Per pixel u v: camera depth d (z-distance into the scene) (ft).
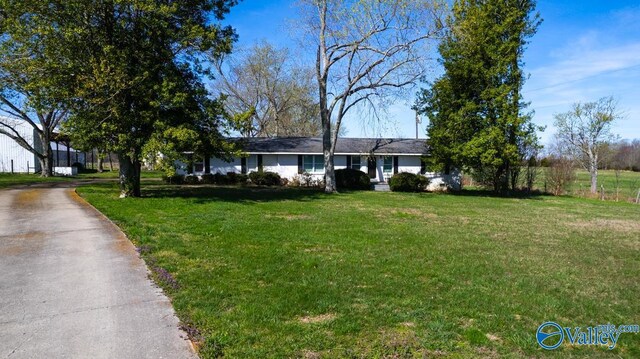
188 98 51.42
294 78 142.72
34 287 17.97
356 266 22.94
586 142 101.09
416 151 101.60
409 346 13.35
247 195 65.26
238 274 20.61
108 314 15.19
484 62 81.61
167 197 56.65
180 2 53.31
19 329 13.83
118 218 35.47
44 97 46.73
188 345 12.90
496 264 24.57
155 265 21.50
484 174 89.20
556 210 59.62
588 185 118.42
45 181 86.43
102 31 49.49
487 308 17.01
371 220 41.57
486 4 81.66
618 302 18.49
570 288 20.36
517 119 77.20
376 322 15.17
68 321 14.51
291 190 80.12
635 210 62.75
